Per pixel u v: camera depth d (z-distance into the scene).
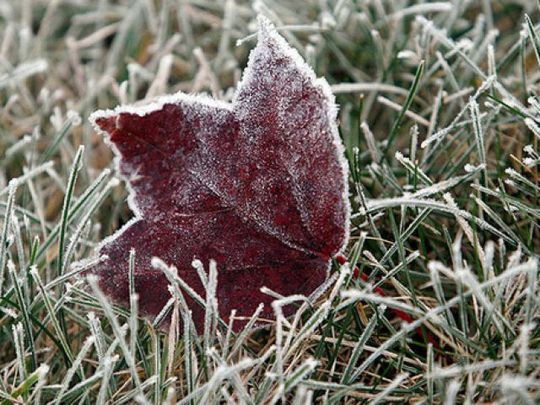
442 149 0.31
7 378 0.29
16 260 0.32
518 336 0.28
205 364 0.28
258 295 0.28
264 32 0.28
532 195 0.30
